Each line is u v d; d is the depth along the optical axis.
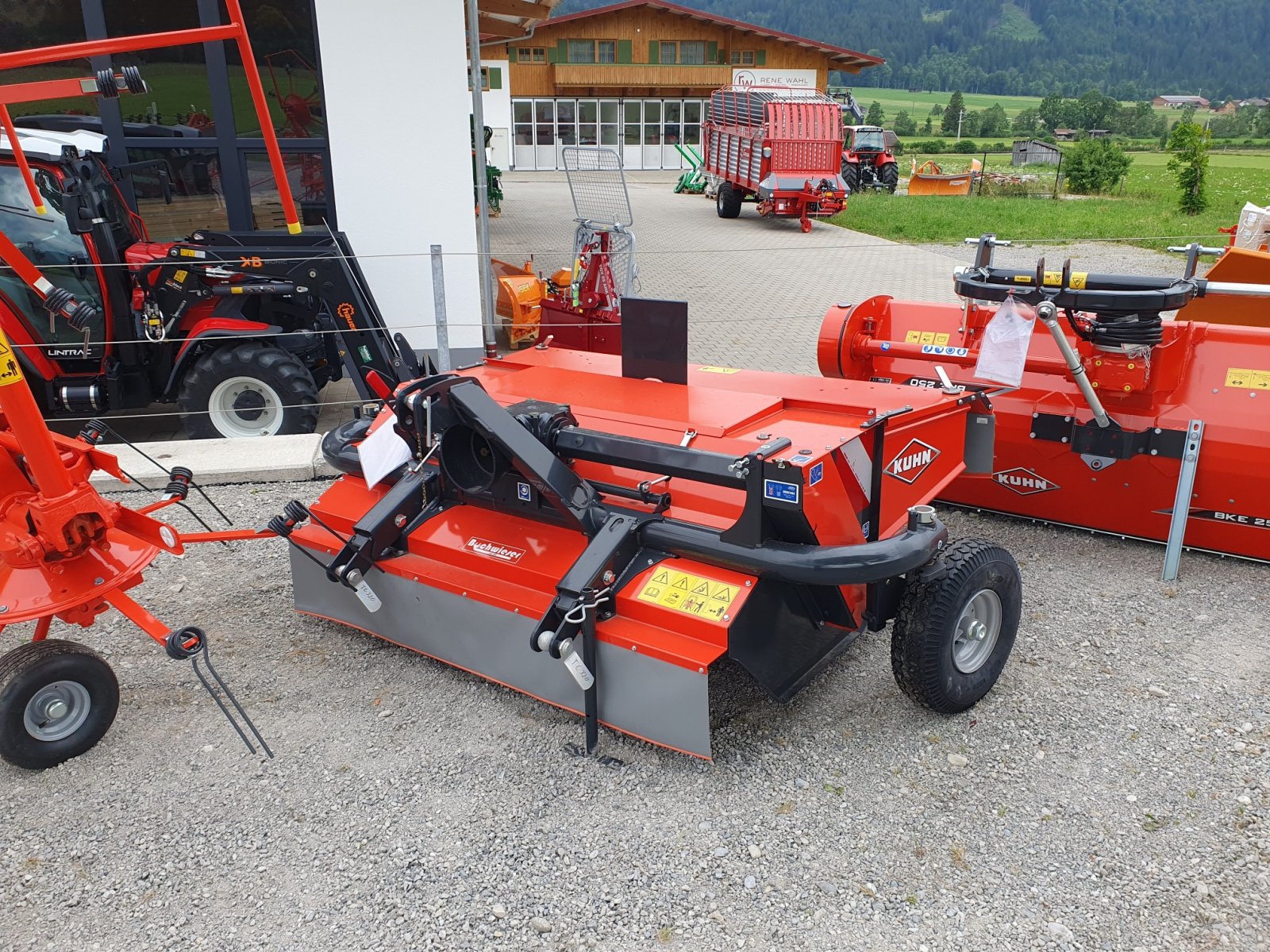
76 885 2.89
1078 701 3.72
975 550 3.40
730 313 11.04
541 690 3.55
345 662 4.09
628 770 3.34
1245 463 4.46
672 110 34.28
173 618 4.48
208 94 7.49
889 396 3.87
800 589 3.44
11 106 7.29
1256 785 3.23
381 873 2.91
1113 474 4.88
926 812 3.12
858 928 2.67
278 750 3.51
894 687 3.83
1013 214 20.44
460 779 3.32
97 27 7.25
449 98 7.83
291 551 4.28
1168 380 4.61
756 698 3.76
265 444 6.35
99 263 5.95
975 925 2.67
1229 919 2.68
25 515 3.33
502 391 4.18
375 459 3.93
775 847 2.97
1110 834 3.01
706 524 3.33
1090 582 4.67
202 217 7.77
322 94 7.63
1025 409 4.98
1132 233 17.42
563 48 33.34
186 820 3.15
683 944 2.63
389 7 7.51
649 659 3.17
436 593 3.76
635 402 3.84
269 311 6.71
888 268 14.13
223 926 2.73
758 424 3.60
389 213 8.02
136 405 6.57
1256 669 3.91
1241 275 6.04
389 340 6.67
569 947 2.63
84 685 3.44
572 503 3.38
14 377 3.04
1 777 3.40
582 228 7.85
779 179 18.53
